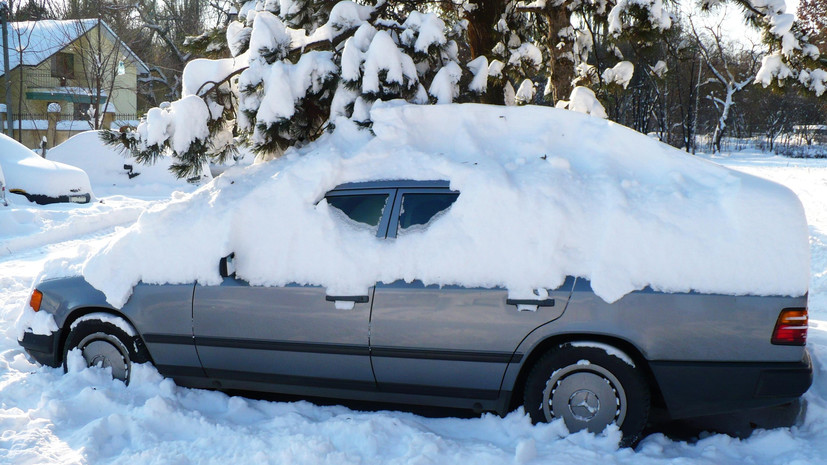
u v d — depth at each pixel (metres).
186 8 47.88
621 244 4.02
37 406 4.61
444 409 4.80
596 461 3.79
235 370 4.68
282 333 4.49
